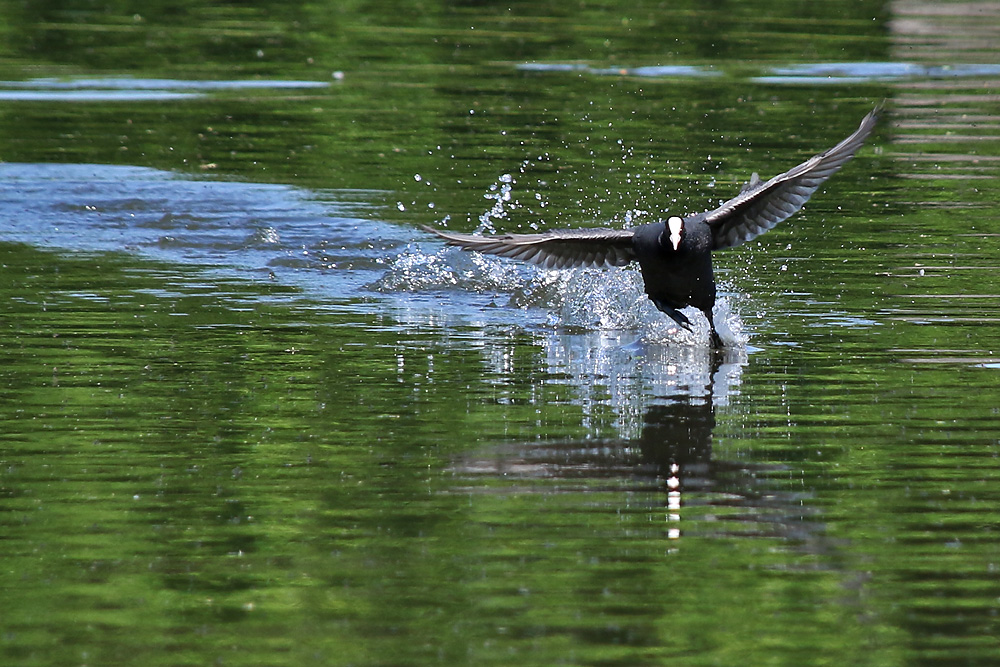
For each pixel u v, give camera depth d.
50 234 18.58
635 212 19.33
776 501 9.71
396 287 16.45
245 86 29.19
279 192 21.03
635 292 15.93
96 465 10.33
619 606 8.19
